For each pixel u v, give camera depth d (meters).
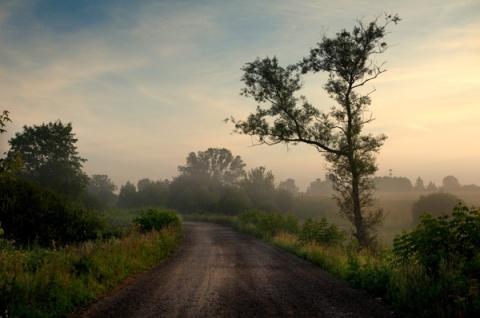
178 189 112.06
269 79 26.56
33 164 55.12
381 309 7.93
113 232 22.97
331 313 7.66
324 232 21.86
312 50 26.19
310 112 26.80
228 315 7.58
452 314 6.72
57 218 22.36
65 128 57.22
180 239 27.67
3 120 8.61
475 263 8.39
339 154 25.70
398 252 10.38
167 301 8.77
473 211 9.30
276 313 7.71
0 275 8.40
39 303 7.79
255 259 16.86
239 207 73.56
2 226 20.31
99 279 10.72
